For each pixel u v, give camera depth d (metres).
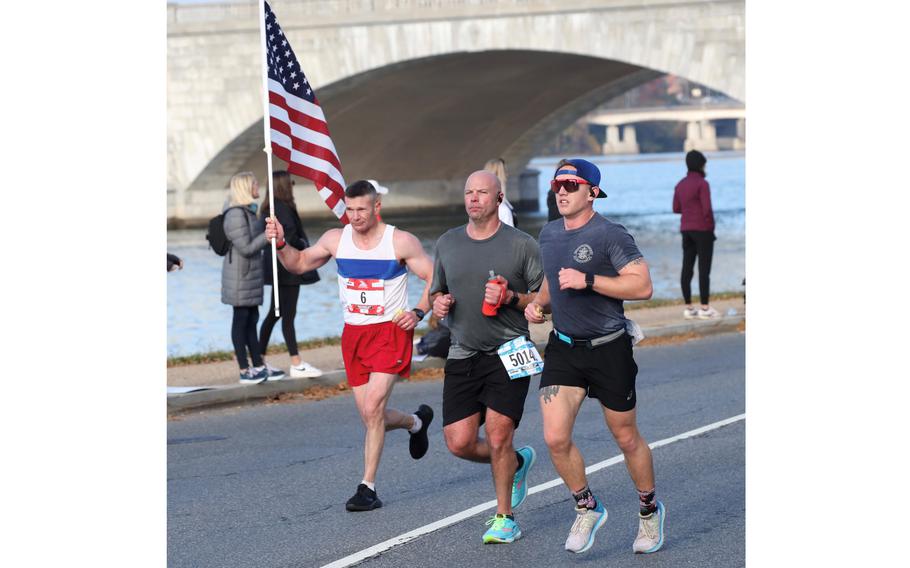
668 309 42.78
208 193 122.50
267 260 29.05
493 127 144.38
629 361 15.03
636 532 16.41
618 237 14.75
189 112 120.00
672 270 68.00
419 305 18.28
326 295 59.78
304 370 29.33
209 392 27.30
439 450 22.56
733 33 98.12
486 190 16.11
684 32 99.88
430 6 108.75
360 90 118.81
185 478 20.48
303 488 19.64
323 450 22.62
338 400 28.08
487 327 16.20
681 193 39.44
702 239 39.25
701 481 19.19
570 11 103.88
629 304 44.56
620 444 15.22
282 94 20.67
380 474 20.58
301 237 28.08
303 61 113.75
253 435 24.23
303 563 15.43
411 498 18.80
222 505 18.59
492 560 15.28
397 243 18.16
